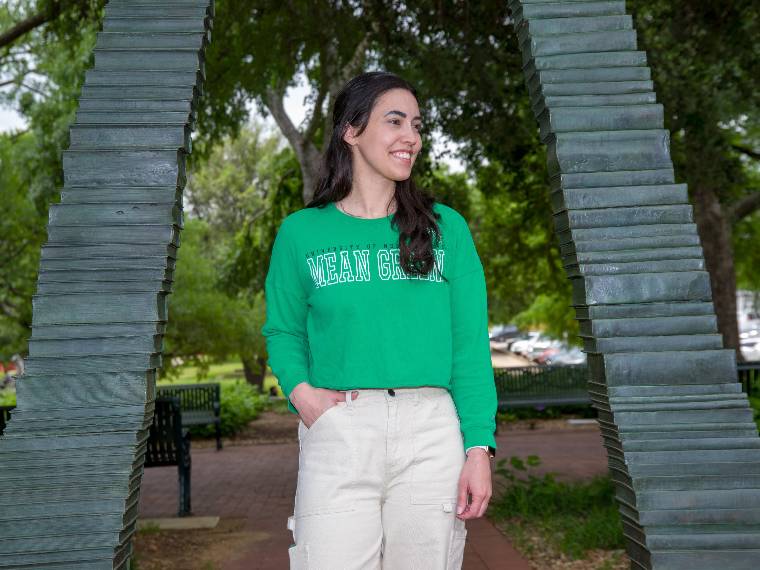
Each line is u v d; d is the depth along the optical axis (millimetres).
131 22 2213
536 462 6562
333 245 2072
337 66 10141
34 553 1921
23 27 8875
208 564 5137
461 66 8250
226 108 12453
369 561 1976
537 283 22688
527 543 5332
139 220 2092
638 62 2207
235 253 19094
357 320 2004
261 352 22328
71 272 2053
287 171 17312
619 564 4777
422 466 1987
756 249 19047
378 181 2137
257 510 7340
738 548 1944
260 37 10547
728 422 2020
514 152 10406
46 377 2002
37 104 13352
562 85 2188
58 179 13273
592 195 2125
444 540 1987
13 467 1956
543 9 2236
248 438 14422
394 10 8367
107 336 2033
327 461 1984
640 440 2006
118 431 1989
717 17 7750
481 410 2045
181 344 20094
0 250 18000
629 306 2080
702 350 2057
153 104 2154
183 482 7031
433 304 2047
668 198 2129
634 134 2160
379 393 1993
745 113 9320
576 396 13312
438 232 2076
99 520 1943
